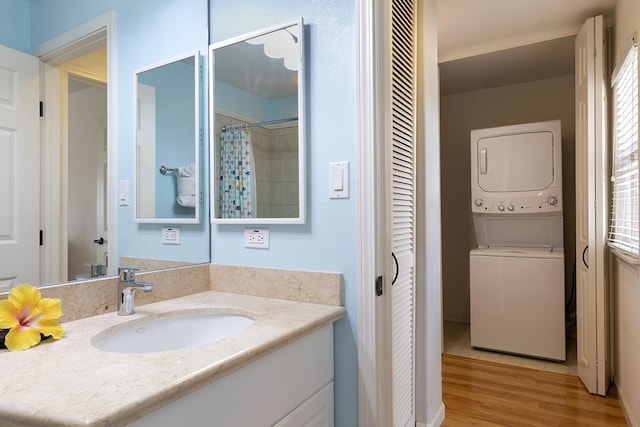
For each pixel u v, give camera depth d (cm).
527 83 381
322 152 136
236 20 158
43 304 95
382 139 130
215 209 158
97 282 120
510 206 321
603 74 239
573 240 362
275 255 145
